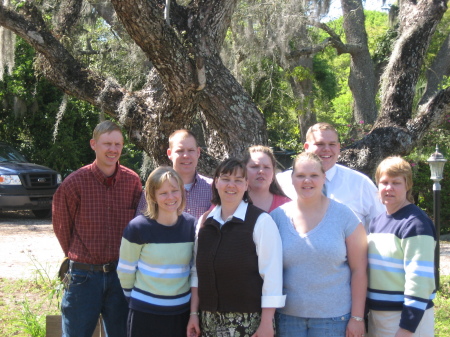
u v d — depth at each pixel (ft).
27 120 55.36
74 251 13.25
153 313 11.66
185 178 14.05
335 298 11.01
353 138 44.93
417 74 22.75
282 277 11.16
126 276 12.00
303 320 11.08
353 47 59.26
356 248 11.20
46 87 55.21
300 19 43.80
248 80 49.19
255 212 11.22
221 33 19.36
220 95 18.79
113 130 13.39
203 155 19.48
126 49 38.86
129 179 13.84
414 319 10.45
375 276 11.27
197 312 11.78
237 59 41.42
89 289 13.10
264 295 10.88
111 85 20.35
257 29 43.91
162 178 11.67
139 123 19.58
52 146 55.62
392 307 11.02
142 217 12.04
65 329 13.21
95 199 13.30
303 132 57.72
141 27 15.79
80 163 57.62
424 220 10.89
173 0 18.97
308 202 11.30
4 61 35.01
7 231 39.55
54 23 26.94
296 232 11.28
